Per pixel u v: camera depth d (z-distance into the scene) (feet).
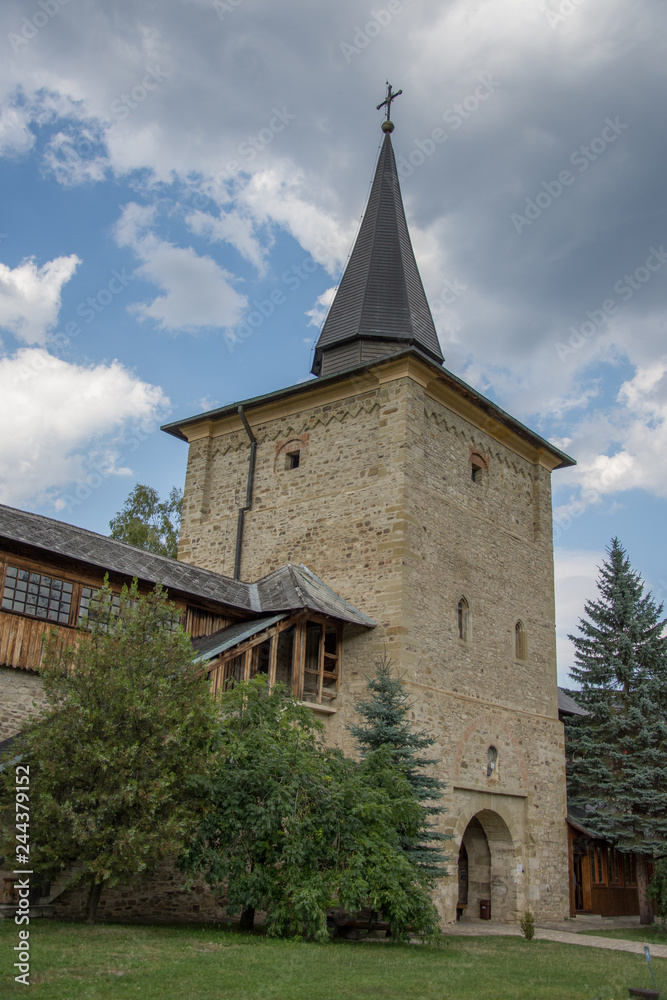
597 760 82.53
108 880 40.45
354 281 84.12
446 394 74.33
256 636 58.85
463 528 73.82
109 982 29.84
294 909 42.37
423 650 65.67
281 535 74.90
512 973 38.93
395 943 46.60
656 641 86.89
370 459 70.79
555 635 83.20
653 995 34.40
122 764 40.68
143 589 59.16
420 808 49.75
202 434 84.69
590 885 84.69
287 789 43.60
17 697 51.03
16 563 52.49
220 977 31.81
